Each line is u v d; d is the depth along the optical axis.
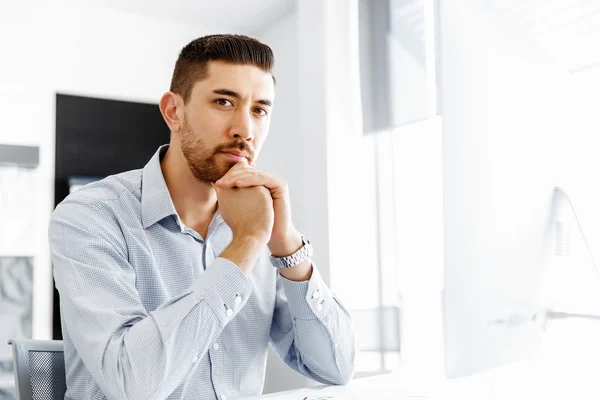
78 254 1.02
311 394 1.09
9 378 2.71
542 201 1.67
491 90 1.78
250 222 1.04
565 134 1.64
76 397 1.11
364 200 2.41
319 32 2.44
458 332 1.88
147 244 1.14
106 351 0.91
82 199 1.11
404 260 2.31
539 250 1.67
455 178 1.86
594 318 1.58
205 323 0.94
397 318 2.33
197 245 1.22
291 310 1.21
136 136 3.16
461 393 1.10
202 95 1.11
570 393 1.11
